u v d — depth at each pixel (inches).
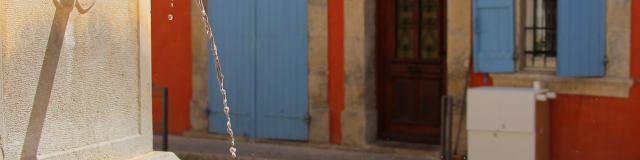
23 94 171.9
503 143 352.5
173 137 453.7
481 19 374.9
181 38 452.8
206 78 446.9
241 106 439.5
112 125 195.5
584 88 358.6
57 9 178.1
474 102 356.8
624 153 354.6
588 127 361.1
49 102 177.9
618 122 354.6
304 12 419.2
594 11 350.9
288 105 428.1
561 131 366.6
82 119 186.5
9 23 167.9
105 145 192.7
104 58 191.6
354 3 405.7
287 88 427.5
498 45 372.5
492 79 376.5
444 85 406.3
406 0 412.8
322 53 416.8
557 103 366.3
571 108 363.6
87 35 186.4
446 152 384.8
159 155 208.5
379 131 422.6
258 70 433.7
